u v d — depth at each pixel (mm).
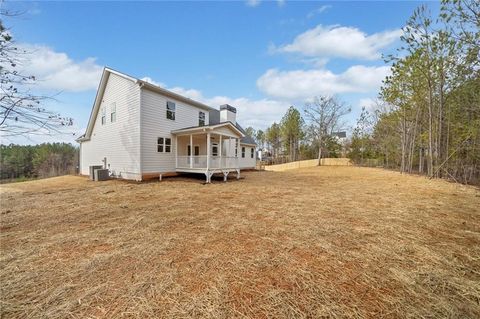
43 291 2023
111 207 5465
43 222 4230
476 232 3617
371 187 8891
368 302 1854
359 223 4113
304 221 4242
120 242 3207
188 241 3244
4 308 1793
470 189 8031
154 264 2533
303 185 9672
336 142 32625
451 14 8406
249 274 2318
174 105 13141
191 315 1706
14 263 2559
